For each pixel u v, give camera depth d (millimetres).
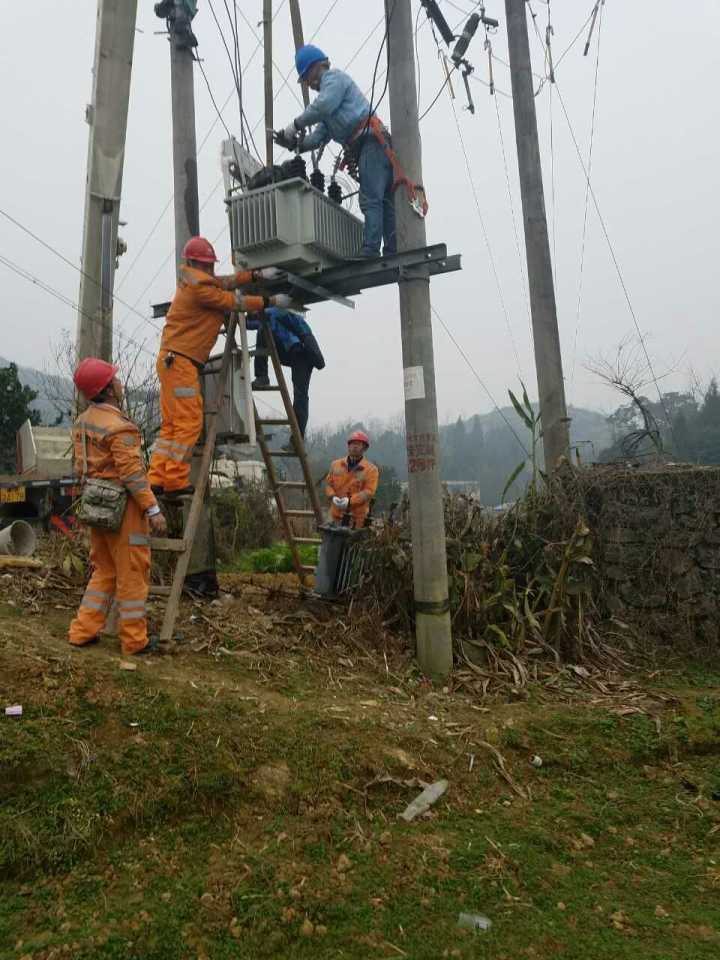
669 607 6551
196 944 2629
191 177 6688
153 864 3008
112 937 2615
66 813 3100
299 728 3857
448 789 3742
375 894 2930
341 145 5742
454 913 2859
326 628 5559
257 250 5312
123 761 3381
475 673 5270
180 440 5195
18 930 2643
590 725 4539
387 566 5895
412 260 5176
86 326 6988
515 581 6258
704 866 3299
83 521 4281
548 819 3602
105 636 4773
